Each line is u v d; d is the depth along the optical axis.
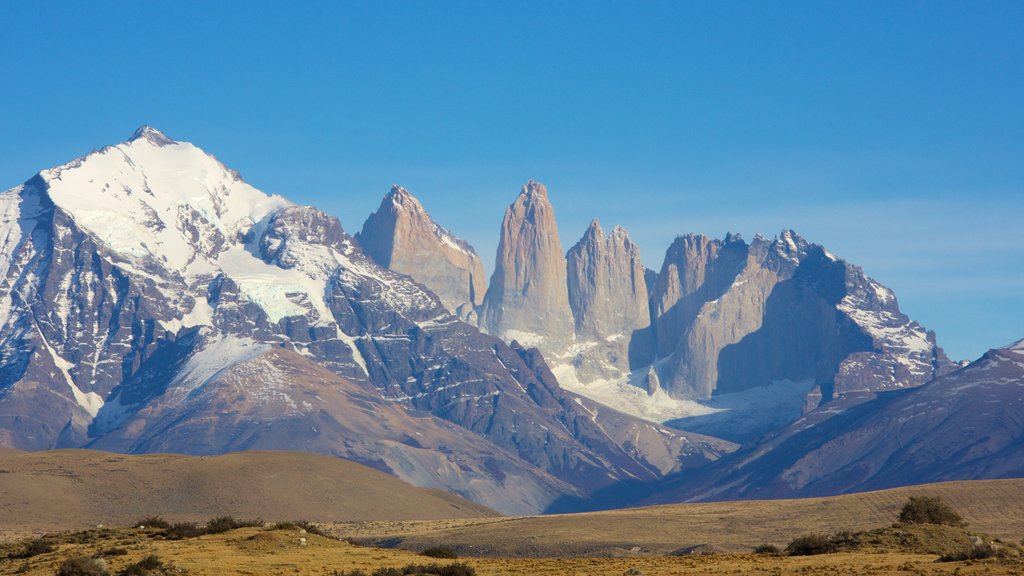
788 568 174.00
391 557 199.75
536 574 176.00
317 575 173.00
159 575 173.25
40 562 198.38
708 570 174.62
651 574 171.12
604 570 178.88
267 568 179.75
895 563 178.12
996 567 169.25
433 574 174.00
